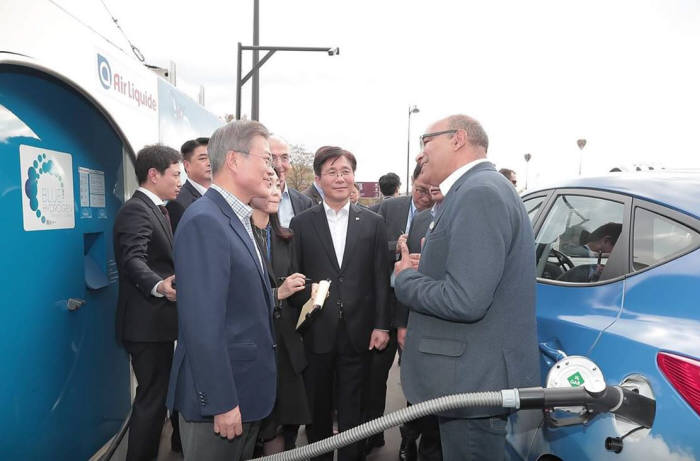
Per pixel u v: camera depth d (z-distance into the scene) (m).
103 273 2.97
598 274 1.93
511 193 1.84
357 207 2.92
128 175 3.28
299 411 2.59
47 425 2.39
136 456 2.71
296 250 2.82
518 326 1.82
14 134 2.15
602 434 1.57
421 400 1.93
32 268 2.27
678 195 1.82
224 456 1.83
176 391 1.82
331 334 2.73
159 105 3.86
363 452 2.95
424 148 2.11
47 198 2.39
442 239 1.92
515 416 2.10
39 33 2.12
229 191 1.83
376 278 2.87
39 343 2.33
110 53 2.82
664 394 1.40
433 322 1.93
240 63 10.31
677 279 1.60
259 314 1.82
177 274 1.67
